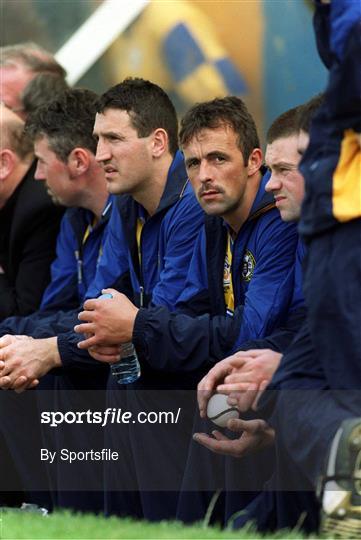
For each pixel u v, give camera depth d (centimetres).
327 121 1509
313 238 1516
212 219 1923
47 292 2284
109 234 2123
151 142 2033
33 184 2352
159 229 2031
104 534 1365
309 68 3005
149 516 1898
